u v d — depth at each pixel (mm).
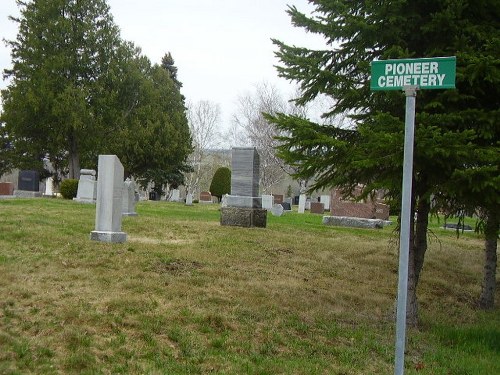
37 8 39562
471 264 16125
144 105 43688
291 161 8289
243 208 17672
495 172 7238
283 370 6176
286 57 8359
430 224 26891
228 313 7754
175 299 8008
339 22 8078
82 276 8586
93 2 40406
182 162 51469
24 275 8258
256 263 11789
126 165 43688
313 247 14906
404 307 4547
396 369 4547
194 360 6121
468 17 7891
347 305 9805
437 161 7320
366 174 8367
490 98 7945
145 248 11336
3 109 39062
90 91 39625
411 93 4699
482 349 8219
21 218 13617
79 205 21078
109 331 6449
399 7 7633
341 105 8789
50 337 5980
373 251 15531
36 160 40656
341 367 6582
